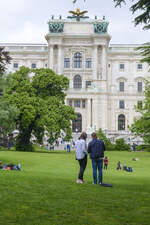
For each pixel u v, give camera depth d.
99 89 116.81
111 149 78.94
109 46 131.38
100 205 12.10
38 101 62.91
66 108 65.31
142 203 12.83
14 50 130.50
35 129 64.88
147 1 15.55
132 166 42.88
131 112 121.00
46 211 10.93
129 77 129.38
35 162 40.38
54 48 120.69
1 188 14.99
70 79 121.75
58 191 14.91
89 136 99.00
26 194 13.82
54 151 69.62
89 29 123.50
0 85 44.94
